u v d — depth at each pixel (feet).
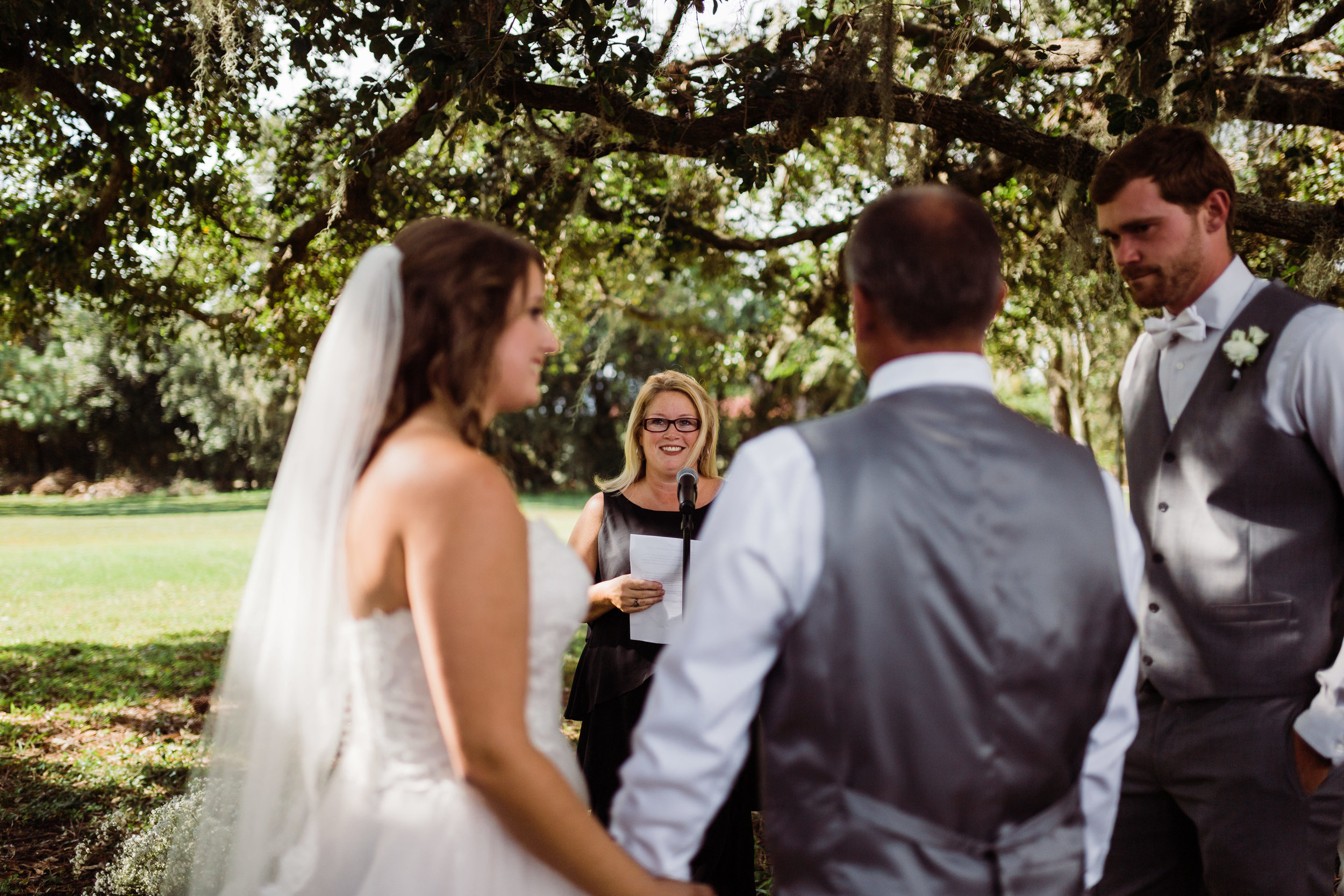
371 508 4.25
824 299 24.71
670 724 3.88
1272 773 5.51
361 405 4.47
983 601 3.69
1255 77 12.05
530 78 12.60
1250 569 5.57
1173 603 5.86
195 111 14.78
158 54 15.37
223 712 5.00
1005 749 3.74
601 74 11.87
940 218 4.03
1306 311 5.56
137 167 16.79
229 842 4.94
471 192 18.39
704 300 35.14
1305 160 13.97
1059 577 3.80
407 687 4.41
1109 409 30.66
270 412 82.23
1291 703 5.53
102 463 96.84
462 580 3.89
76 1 12.96
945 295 3.96
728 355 33.09
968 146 17.29
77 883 10.22
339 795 4.58
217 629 26.00
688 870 4.16
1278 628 5.52
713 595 3.83
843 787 3.79
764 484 3.81
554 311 28.45
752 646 3.82
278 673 4.61
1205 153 5.73
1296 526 5.51
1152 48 12.19
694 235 20.48
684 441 9.00
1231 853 5.65
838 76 12.33
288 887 4.51
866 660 3.71
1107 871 6.47
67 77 14.80
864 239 4.14
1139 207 5.78
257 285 21.33
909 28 13.01
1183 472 5.85
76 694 18.44
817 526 3.76
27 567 40.06
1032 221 19.17
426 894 4.39
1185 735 5.85
